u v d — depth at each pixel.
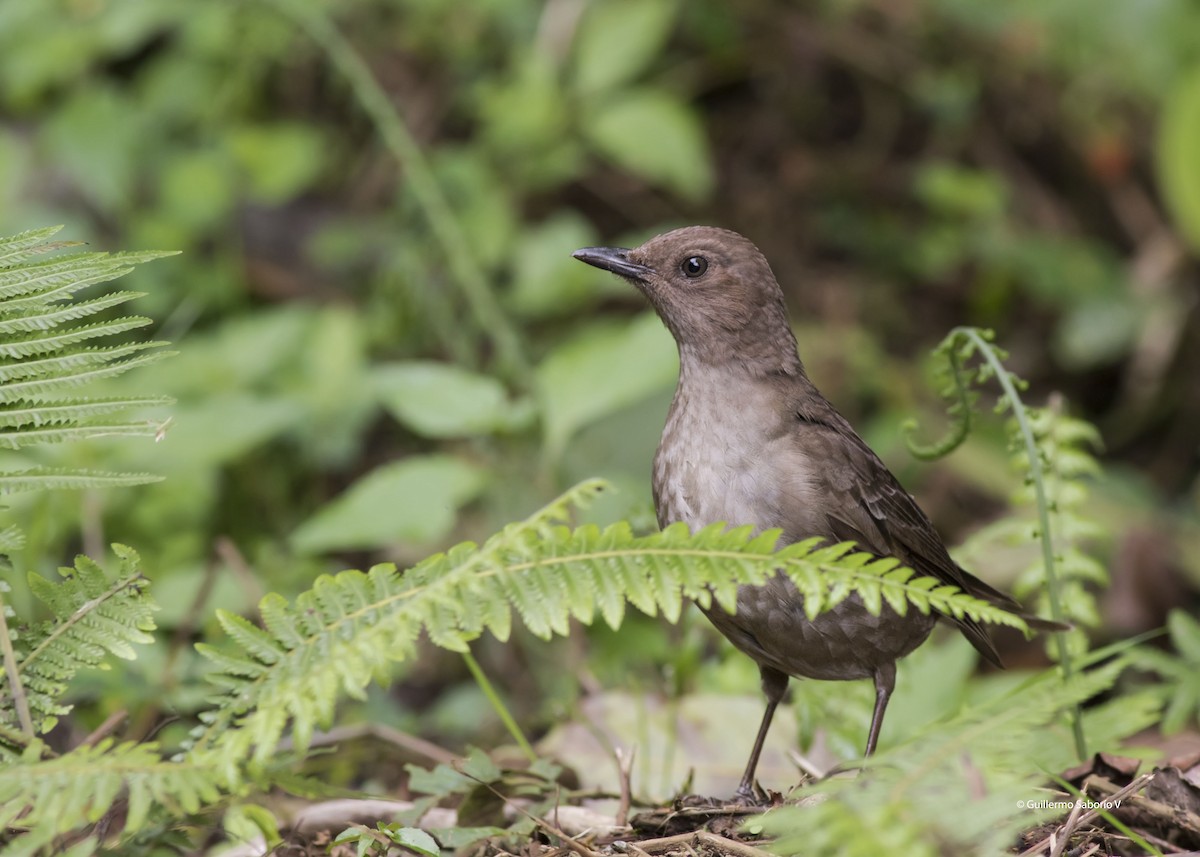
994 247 15.88
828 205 16.45
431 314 12.89
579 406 10.49
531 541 4.84
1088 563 7.78
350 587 4.84
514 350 11.84
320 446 12.41
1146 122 16.45
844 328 15.48
